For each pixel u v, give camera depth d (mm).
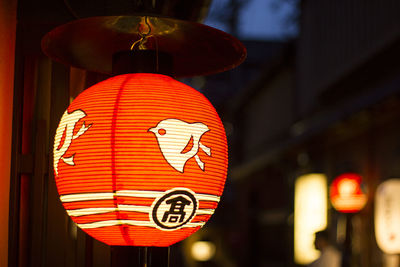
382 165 10367
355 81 12391
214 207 2488
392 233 8156
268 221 20828
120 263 2854
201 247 26828
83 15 3461
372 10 11125
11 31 3188
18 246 3246
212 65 3062
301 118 16609
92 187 2270
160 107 2326
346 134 12172
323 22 14391
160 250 3010
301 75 16594
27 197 3451
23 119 3543
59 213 3350
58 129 2494
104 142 2271
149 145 2264
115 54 2699
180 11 4586
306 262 13758
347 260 9250
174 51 2930
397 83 8562
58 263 3322
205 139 2389
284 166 17375
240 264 24531
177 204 2289
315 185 13664
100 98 2363
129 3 3502
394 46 10320
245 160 25703
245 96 24078
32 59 3590
